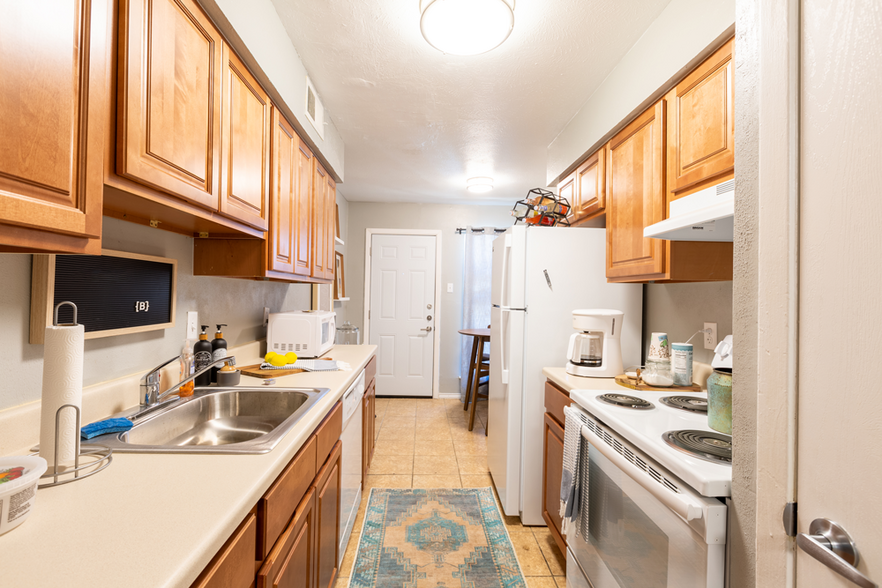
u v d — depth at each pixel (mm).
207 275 1705
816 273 597
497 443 2516
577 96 2246
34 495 682
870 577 505
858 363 527
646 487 1036
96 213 733
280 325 2312
